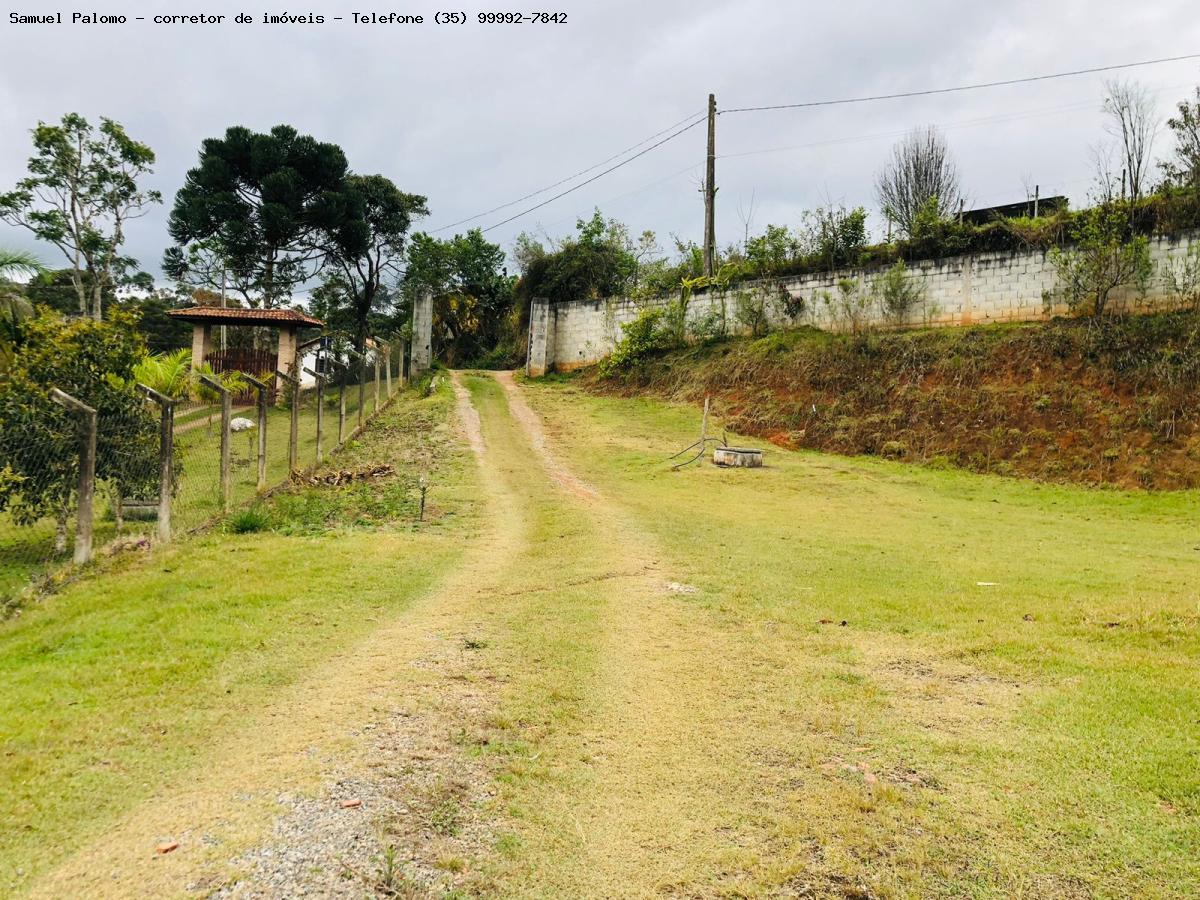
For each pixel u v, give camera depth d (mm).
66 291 33250
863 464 17844
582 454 18094
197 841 3090
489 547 9305
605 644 5727
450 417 21375
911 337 21031
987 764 3883
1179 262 18547
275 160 31734
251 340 31812
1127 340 17812
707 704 4680
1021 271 21062
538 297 32688
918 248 23594
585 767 3912
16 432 7516
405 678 4887
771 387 22188
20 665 4852
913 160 30484
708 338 26797
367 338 35906
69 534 8523
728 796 3660
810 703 4684
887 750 4074
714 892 2998
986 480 16312
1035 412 17656
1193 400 16141
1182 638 5590
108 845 3041
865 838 3307
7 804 3262
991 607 6738
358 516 10789
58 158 27125
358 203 32406
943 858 3166
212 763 3723
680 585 7488
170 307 37531
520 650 5527
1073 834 3287
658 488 14539
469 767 3846
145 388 8703
